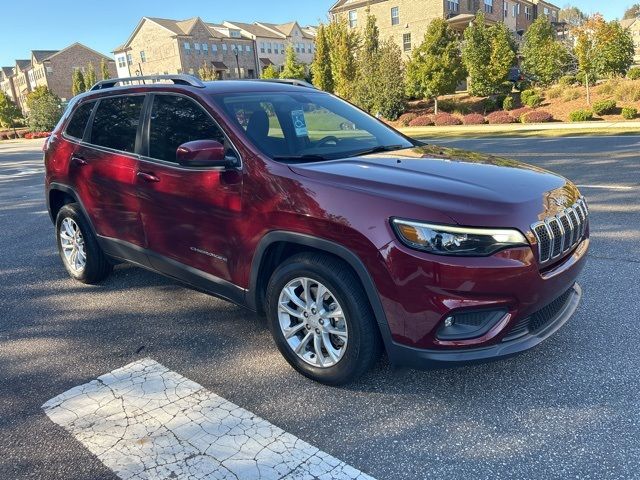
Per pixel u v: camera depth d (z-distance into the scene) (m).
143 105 4.12
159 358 3.59
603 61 26.58
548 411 2.79
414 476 2.38
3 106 77.62
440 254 2.59
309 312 3.10
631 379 3.03
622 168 10.04
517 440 2.58
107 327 4.12
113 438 2.73
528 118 25.20
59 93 85.75
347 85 34.94
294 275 3.08
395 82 32.25
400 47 42.34
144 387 3.22
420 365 2.76
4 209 9.77
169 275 4.03
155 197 3.83
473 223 2.58
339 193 2.87
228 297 3.58
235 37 77.75
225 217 3.37
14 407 3.06
